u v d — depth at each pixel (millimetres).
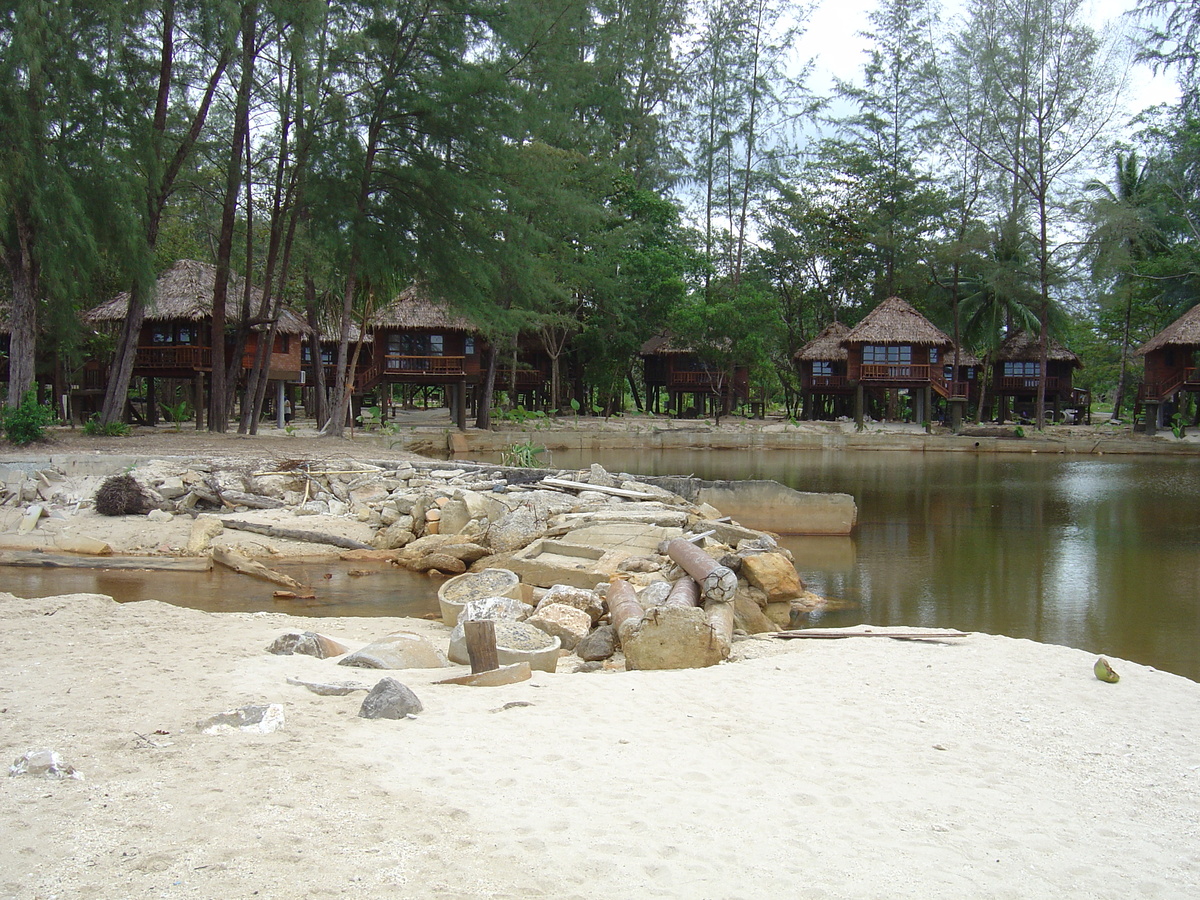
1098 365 71312
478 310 31219
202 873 3826
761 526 21484
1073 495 27609
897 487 29562
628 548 14945
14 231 22781
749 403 63156
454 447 38000
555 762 5406
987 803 5160
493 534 16781
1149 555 18266
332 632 10438
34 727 5652
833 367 54969
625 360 54906
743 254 63031
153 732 5590
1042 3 46094
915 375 47906
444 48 28234
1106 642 11781
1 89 21203
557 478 21797
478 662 7660
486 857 4105
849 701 7238
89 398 36219
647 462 36531
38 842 4062
